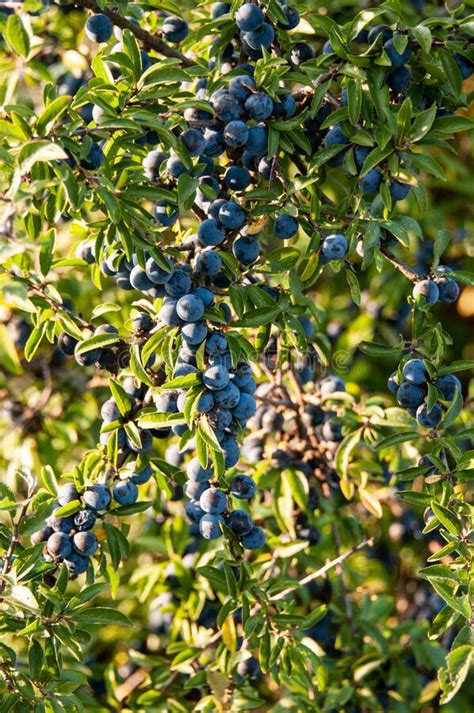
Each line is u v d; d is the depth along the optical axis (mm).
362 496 1309
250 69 1181
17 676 1148
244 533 1184
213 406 1132
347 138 1180
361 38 1216
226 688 1261
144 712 1312
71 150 1107
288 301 1196
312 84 1173
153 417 1150
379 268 1175
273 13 1173
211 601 1352
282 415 1312
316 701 1324
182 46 1234
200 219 1183
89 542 1153
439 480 1162
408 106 1161
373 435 1278
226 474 1268
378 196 1179
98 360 1196
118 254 1174
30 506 1181
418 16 1373
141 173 1168
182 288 1135
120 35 1252
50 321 1197
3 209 1109
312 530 1337
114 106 1146
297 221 1188
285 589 1248
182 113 1174
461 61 1194
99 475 1183
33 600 1119
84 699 1322
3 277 1160
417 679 1368
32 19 1346
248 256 1169
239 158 1186
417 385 1165
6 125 1100
